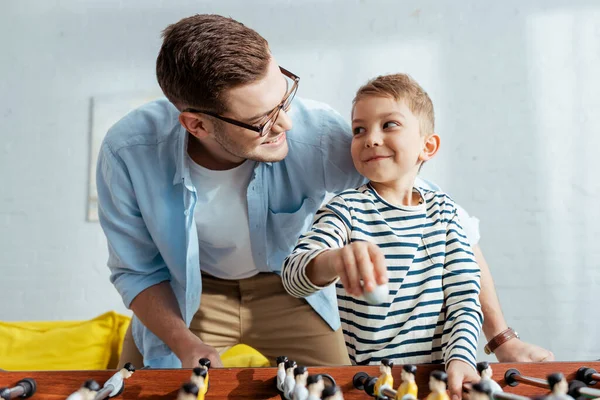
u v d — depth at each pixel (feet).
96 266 9.73
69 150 9.96
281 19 10.04
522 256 9.52
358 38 9.99
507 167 9.71
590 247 9.51
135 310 4.28
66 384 2.42
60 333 7.14
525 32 9.97
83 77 10.07
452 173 9.72
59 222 9.83
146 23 10.13
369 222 3.40
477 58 9.93
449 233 3.43
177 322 4.08
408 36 9.99
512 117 9.80
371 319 3.25
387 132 3.56
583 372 2.42
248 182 4.25
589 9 10.00
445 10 10.04
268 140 3.83
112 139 4.29
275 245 4.55
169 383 2.38
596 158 9.68
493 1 10.05
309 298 4.76
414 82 3.82
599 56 9.89
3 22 10.21
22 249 9.77
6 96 10.08
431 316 3.26
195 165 4.22
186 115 3.86
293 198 4.40
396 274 3.29
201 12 10.08
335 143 4.21
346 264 2.33
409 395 1.94
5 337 7.13
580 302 9.41
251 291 4.80
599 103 9.79
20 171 9.93
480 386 1.89
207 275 4.84
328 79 9.91
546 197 9.62
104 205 4.37
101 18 10.17
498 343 3.66
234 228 4.39
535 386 2.44
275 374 2.40
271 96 3.67
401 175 3.56
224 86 3.59
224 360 5.55
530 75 9.87
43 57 10.13
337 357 4.88
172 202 4.25
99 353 7.05
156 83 10.05
